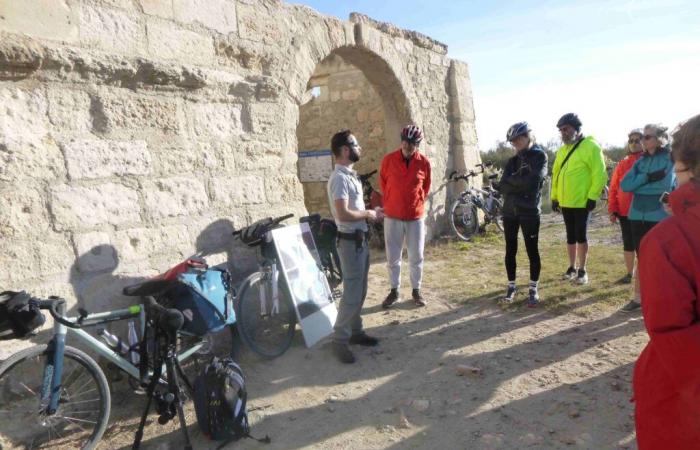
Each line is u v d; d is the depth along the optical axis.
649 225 4.52
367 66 7.65
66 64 3.28
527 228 5.09
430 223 8.77
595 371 3.70
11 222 3.06
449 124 9.37
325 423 3.21
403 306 5.51
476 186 9.91
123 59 3.58
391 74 7.73
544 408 3.23
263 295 4.36
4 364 2.71
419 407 3.31
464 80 9.74
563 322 4.73
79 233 3.39
